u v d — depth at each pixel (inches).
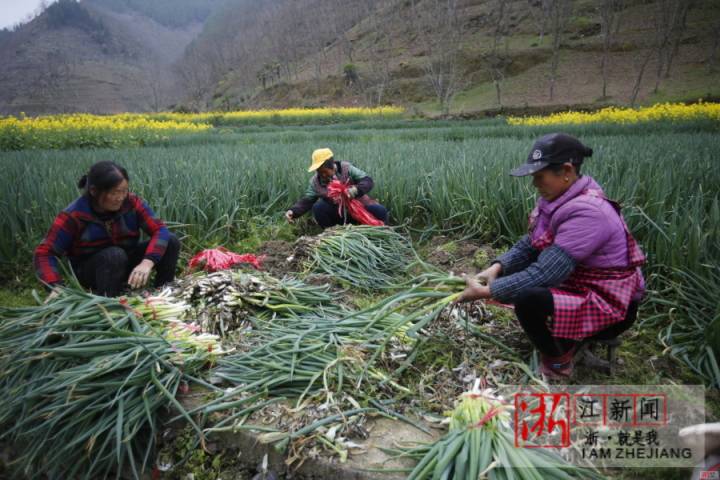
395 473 81.1
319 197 209.9
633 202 178.9
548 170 96.0
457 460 76.9
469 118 1196.5
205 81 3373.5
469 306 129.1
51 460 90.1
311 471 84.9
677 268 137.2
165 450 94.9
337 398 96.7
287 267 175.0
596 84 1272.1
